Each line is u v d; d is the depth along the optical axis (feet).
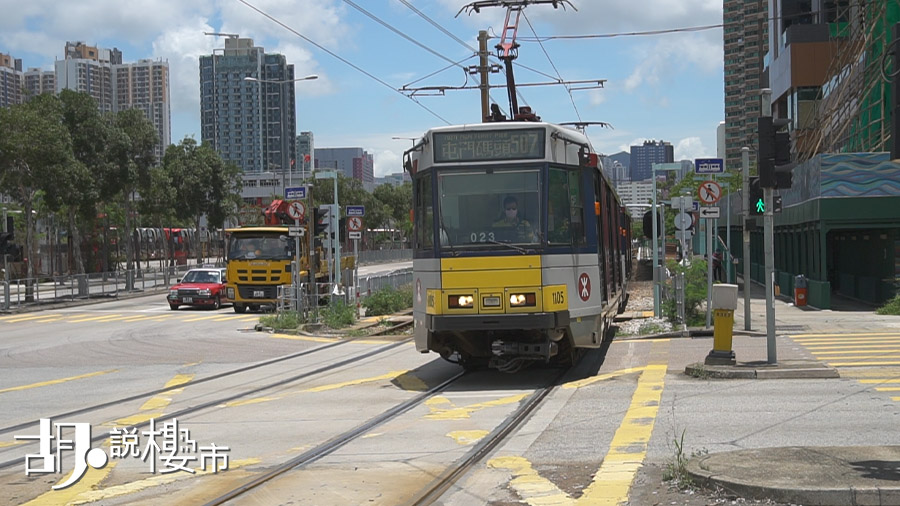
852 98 121.90
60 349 78.79
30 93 168.25
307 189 100.83
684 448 29.73
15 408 46.21
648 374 49.01
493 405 41.45
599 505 23.41
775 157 48.24
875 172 96.07
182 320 108.27
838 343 61.87
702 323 74.90
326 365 61.46
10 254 129.70
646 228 81.51
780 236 128.16
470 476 27.71
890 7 109.09
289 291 99.09
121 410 44.14
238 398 47.11
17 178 151.94
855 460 25.53
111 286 164.45
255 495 25.91
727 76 461.78
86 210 170.81
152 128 198.80
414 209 50.85
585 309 49.32
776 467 24.81
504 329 46.44
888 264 101.19
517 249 46.39
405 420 38.27
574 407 39.68
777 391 41.39
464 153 47.75
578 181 50.42
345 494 25.77
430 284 47.67
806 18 222.69
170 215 230.27
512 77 86.58
